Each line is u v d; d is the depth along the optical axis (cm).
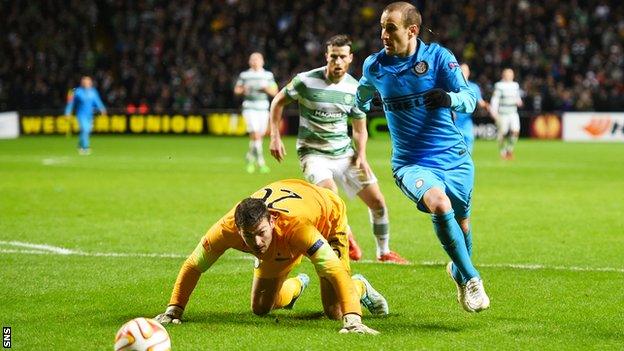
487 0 5178
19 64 5228
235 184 2416
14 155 3538
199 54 5166
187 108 5075
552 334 861
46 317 936
